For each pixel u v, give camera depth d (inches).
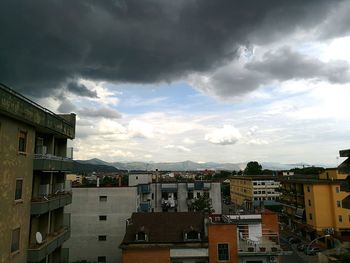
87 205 2054.6
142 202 2568.9
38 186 1051.3
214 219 1587.1
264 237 1608.0
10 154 808.9
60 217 1220.5
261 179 4564.5
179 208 2778.1
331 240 2488.9
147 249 1451.8
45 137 1147.9
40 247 932.6
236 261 1429.6
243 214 1670.8
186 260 1455.5
